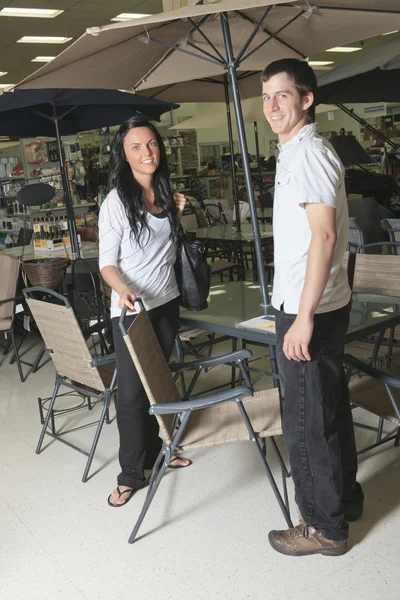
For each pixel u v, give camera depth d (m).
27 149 7.25
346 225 2.14
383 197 7.53
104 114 6.52
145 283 2.78
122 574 2.35
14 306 4.74
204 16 3.14
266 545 2.44
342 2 3.02
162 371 2.68
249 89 7.05
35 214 7.35
